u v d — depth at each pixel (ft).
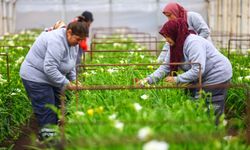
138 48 52.54
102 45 55.98
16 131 29.09
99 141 15.57
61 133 18.11
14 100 30.83
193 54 22.68
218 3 69.87
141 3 79.92
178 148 15.96
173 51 23.62
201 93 21.95
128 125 17.13
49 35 24.82
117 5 80.18
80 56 34.91
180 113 19.04
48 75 24.57
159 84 24.99
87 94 24.31
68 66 25.36
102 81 28.32
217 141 16.21
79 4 79.77
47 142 21.40
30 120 31.32
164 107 21.54
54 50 24.25
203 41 23.30
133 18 80.33
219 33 68.23
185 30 23.18
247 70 32.99
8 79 30.94
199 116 19.39
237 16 57.16
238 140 18.10
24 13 79.25
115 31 79.82
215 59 23.26
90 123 18.02
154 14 79.97
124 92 23.98
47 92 25.45
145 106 21.31
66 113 23.97
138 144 15.31
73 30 24.23
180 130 17.58
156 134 15.69
